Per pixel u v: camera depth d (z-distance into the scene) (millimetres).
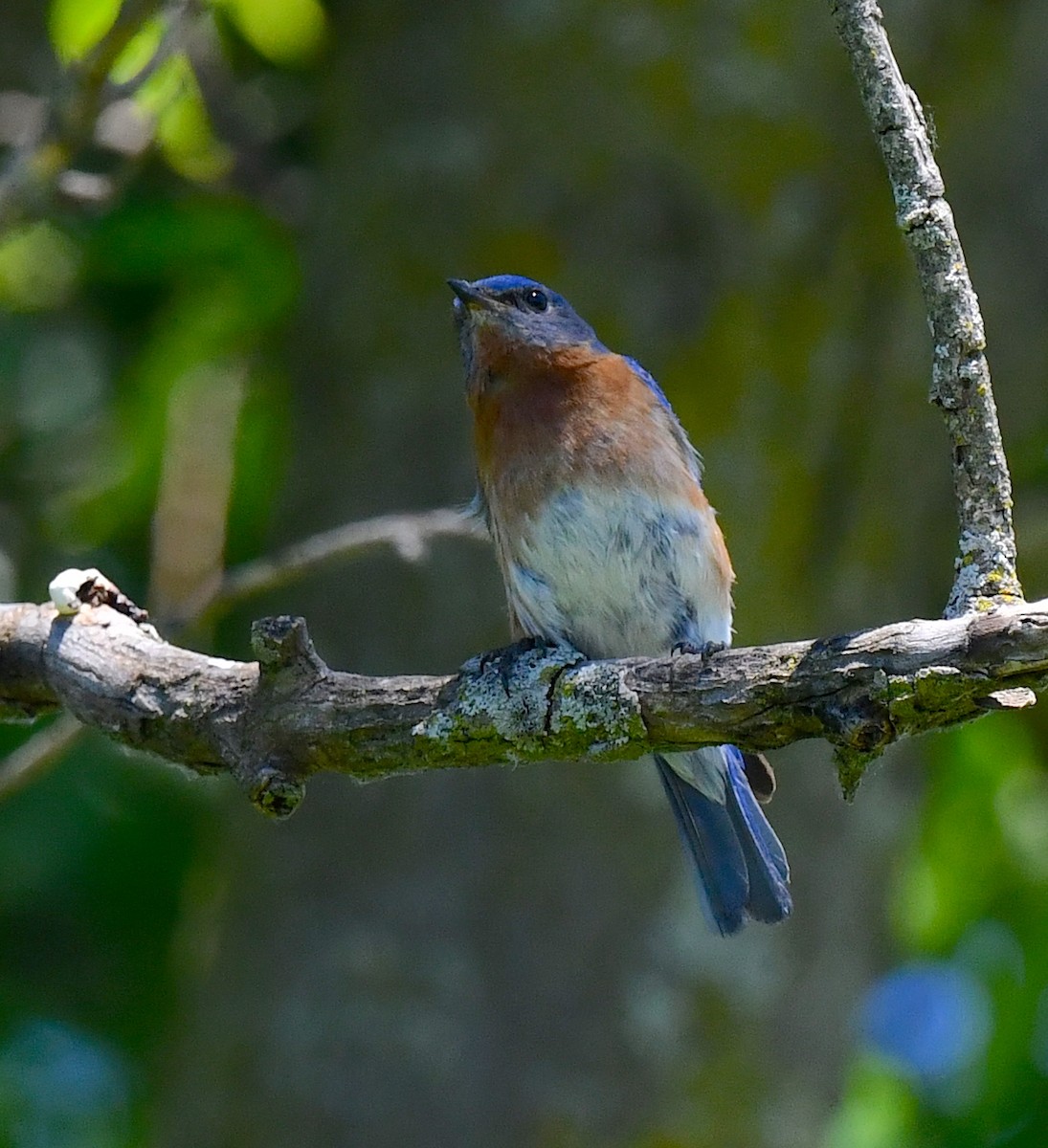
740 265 12961
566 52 13133
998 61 13852
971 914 15711
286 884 12055
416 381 13000
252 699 7613
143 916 15008
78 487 15828
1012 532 6719
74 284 15320
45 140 10656
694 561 10023
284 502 13367
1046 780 15953
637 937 11734
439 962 11664
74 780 14695
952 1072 15398
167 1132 12203
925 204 6730
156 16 11008
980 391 6668
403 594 12422
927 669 6266
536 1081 11531
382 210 13336
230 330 15031
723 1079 11758
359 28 14031
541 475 10023
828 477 13109
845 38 6852
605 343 12828
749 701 6684
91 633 8172
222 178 14680
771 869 9672
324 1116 11531
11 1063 14570
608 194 13016
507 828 11789
